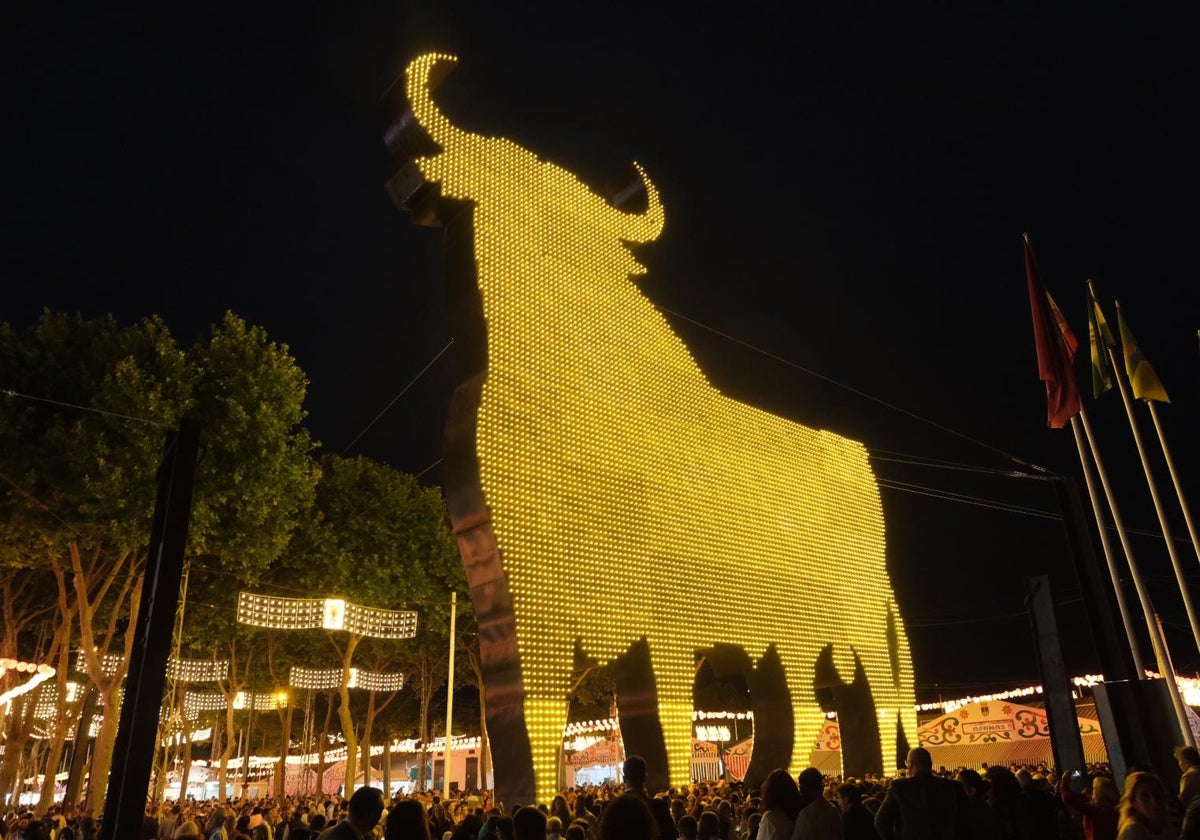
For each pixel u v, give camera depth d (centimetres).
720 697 6975
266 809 2770
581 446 2034
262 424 2747
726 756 4903
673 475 2278
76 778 3553
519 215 2098
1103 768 2331
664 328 2439
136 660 913
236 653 4800
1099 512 2102
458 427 1872
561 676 1800
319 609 2716
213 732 7000
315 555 3875
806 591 2623
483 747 4822
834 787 1511
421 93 2009
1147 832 587
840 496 2948
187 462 993
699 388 2489
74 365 2628
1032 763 3775
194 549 2703
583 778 6012
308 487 3033
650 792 1947
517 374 1944
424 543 4194
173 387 2639
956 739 4275
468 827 862
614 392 2181
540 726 1723
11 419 2494
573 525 1945
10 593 3238
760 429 2697
